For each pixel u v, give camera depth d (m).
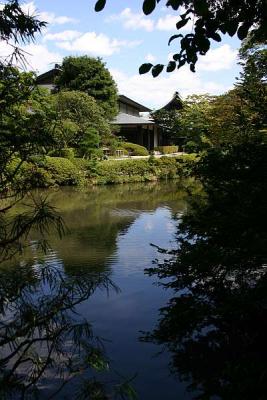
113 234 10.55
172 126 33.22
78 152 23.27
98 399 2.01
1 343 1.97
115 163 23.80
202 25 2.87
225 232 4.24
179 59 3.12
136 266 7.73
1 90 1.96
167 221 12.34
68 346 2.49
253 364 3.81
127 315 5.57
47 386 3.27
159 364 4.32
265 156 4.24
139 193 19.23
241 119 4.87
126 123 32.66
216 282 4.84
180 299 5.45
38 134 1.97
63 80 30.80
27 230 2.06
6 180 1.95
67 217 13.05
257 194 4.03
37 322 2.00
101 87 30.73
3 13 1.93
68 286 2.09
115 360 4.36
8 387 1.96
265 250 3.80
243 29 2.86
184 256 4.92
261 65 6.41
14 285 2.01
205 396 3.71
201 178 4.76
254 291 4.23
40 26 2.01
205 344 4.54
